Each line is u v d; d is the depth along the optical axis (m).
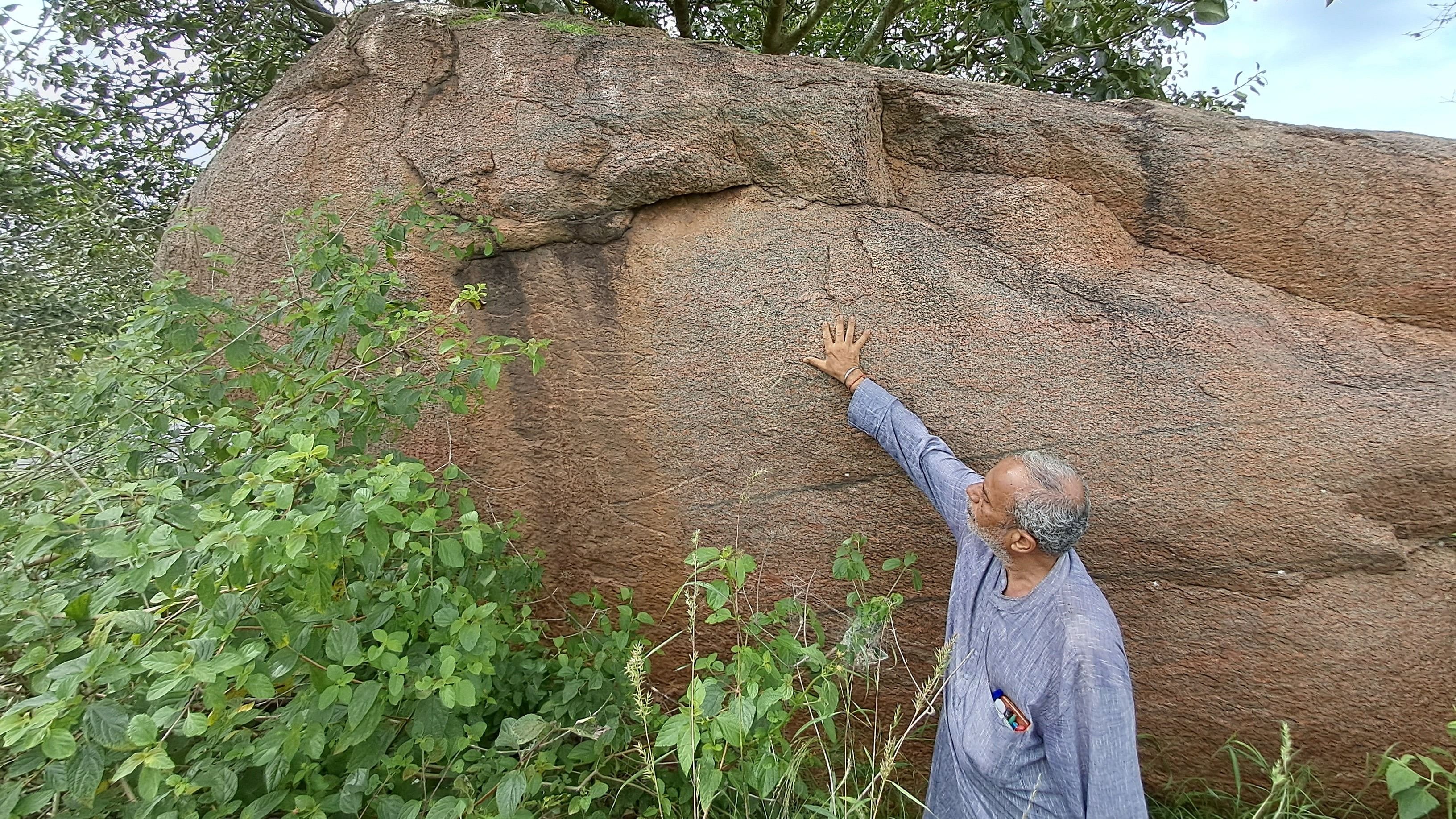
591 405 2.41
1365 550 1.97
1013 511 1.47
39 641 1.43
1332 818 2.08
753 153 2.26
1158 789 2.23
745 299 2.28
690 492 2.38
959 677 1.67
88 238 3.92
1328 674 2.03
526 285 2.41
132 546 1.29
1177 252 2.14
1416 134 2.04
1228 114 2.16
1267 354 2.00
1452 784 1.85
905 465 2.02
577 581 2.54
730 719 1.38
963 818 1.65
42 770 1.42
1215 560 2.05
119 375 1.92
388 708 1.59
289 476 1.45
